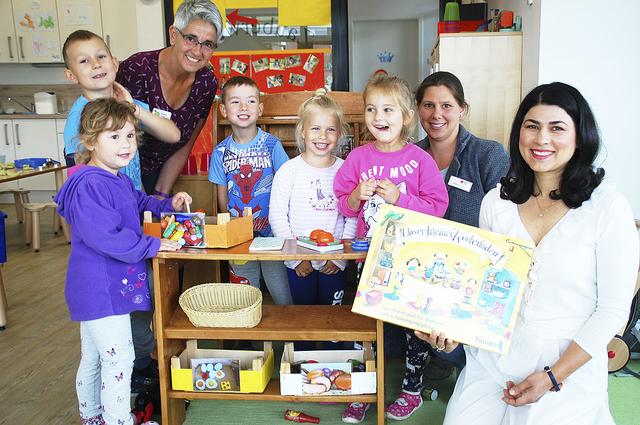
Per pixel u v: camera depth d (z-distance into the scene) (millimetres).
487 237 1622
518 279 1568
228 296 2117
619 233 1430
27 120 6668
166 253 1821
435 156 2383
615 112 3174
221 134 2818
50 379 2463
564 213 1539
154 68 2520
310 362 1989
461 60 3557
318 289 2365
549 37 3145
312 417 2086
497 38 3531
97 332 1808
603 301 1437
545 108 1452
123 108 1853
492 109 3586
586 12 3107
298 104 2793
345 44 4910
